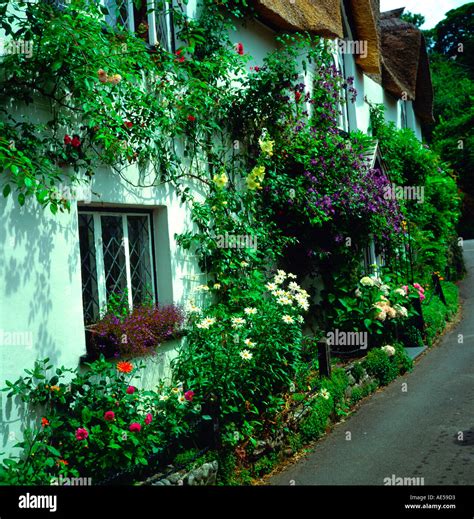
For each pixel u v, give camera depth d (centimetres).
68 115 476
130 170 534
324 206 803
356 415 642
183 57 603
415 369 848
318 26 886
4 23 420
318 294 884
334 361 766
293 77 753
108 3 582
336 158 855
